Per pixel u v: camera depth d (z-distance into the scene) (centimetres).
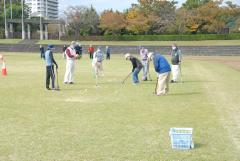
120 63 4175
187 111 1273
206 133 974
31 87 1941
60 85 2036
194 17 7656
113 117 1173
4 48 7538
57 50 7338
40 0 12656
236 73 2841
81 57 5294
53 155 795
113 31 8312
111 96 1625
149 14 7988
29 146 859
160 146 859
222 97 1590
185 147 843
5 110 1297
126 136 945
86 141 899
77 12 8819
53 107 1357
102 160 764
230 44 6844
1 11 10412
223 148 844
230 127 1039
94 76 2548
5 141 900
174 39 7638
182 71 3056
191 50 6625
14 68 3303
